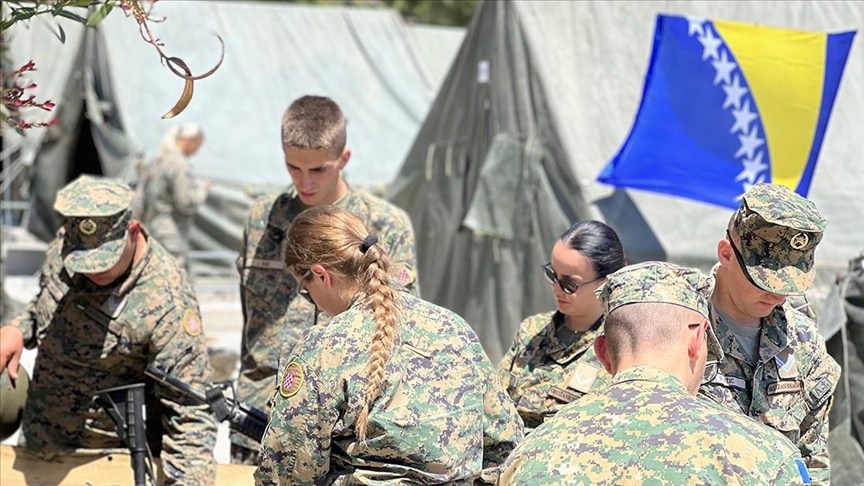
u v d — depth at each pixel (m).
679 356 4.30
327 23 27.83
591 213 13.08
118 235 6.84
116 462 7.31
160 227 20.34
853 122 12.28
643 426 4.05
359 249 5.34
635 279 4.42
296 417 5.07
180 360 7.02
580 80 13.55
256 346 8.00
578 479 4.03
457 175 14.97
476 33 14.30
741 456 3.89
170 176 20.17
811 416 6.05
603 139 13.38
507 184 13.65
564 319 6.84
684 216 13.08
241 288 8.13
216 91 25.23
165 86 24.38
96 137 22.86
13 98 5.01
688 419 4.03
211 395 6.64
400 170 16.27
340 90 26.66
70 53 23.78
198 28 25.92
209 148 24.23
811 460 6.10
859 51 12.33
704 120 11.93
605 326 4.46
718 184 11.83
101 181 6.99
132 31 24.72
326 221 5.38
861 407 9.03
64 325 7.16
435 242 15.33
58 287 7.24
